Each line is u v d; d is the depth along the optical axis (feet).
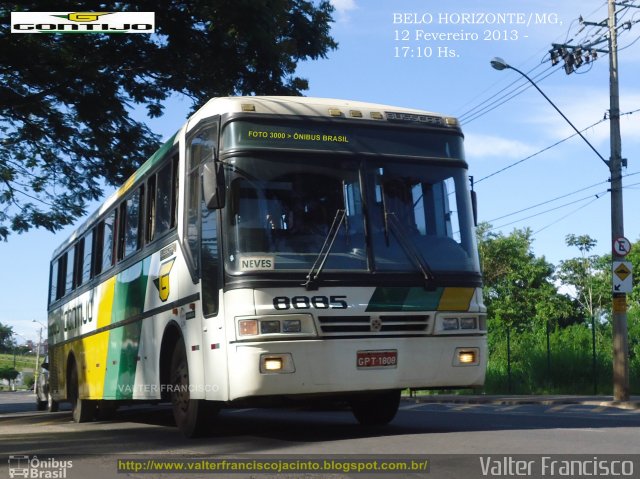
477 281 31.27
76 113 69.97
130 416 56.70
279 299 28.53
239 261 28.81
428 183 31.60
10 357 614.34
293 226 29.53
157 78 67.77
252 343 28.14
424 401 80.94
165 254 35.83
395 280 29.76
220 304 29.30
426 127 32.42
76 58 65.05
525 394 91.76
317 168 30.40
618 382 66.28
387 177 31.07
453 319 30.48
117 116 68.85
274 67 65.57
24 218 75.56
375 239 30.09
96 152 72.95
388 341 29.32
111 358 44.60
